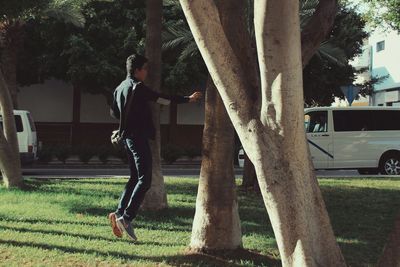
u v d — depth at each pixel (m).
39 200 9.52
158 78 8.98
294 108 3.27
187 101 5.49
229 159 5.91
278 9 3.13
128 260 5.63
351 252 6.41
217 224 5.92
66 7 18.67
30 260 5.57
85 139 27.59
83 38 21.77
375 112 16.27
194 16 3.38
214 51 3.43
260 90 3.50
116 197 10.04
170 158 23.38
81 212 8.41
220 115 5.79
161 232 7.11
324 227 3.47
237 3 5.10
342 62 18.80
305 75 23.69
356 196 10.72
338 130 16.06
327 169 16.12
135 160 5.47
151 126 5.57
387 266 3.39
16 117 16.88
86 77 22.20
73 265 5.42
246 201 10.03
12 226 7.26
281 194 3.33
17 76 24.53
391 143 16.17
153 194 8.71
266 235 7.07
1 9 10.58
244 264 5.57
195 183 12.80
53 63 22.55
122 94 5.52
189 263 5.55
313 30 6.80
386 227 7.80
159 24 8.98
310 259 3.35
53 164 22.11
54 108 27.38
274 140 3.32
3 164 11.41
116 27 23.00
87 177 14.98
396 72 35.66
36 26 21.78
